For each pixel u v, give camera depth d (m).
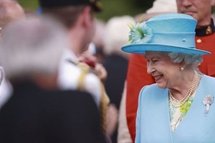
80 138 5.14
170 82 6.48
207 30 7.34
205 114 6.43
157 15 7.02
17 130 5.20
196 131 6.40
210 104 6.45
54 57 5.33
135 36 6.56
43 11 6.20
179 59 6.44
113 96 8.80
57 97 5.24
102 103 6.07
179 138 6.42
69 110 5.20
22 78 5.32
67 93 5.27
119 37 9.41
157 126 6.52
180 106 6.50
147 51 6.52
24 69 5.31
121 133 7.83
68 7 6.18
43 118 5.20
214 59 7.25
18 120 5.21
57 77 5.38
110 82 8.83
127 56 9.30
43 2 6.20
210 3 7.33
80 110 5.20
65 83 5.91
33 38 5.32
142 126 6.60
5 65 5.35
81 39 6.23
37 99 5.25
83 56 6.78
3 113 5.25
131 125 7.23
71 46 6.18
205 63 7.23
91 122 5.21
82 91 5.31
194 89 6.51
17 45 5.31
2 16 6.85
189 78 6.50
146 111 6.60
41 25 5.34
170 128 6.48
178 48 6.39
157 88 6.63
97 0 6.27
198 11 7.27
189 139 6.40
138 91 7.20
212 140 6.39
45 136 5.17
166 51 6.43
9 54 5.33
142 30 6.53
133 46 6.51
